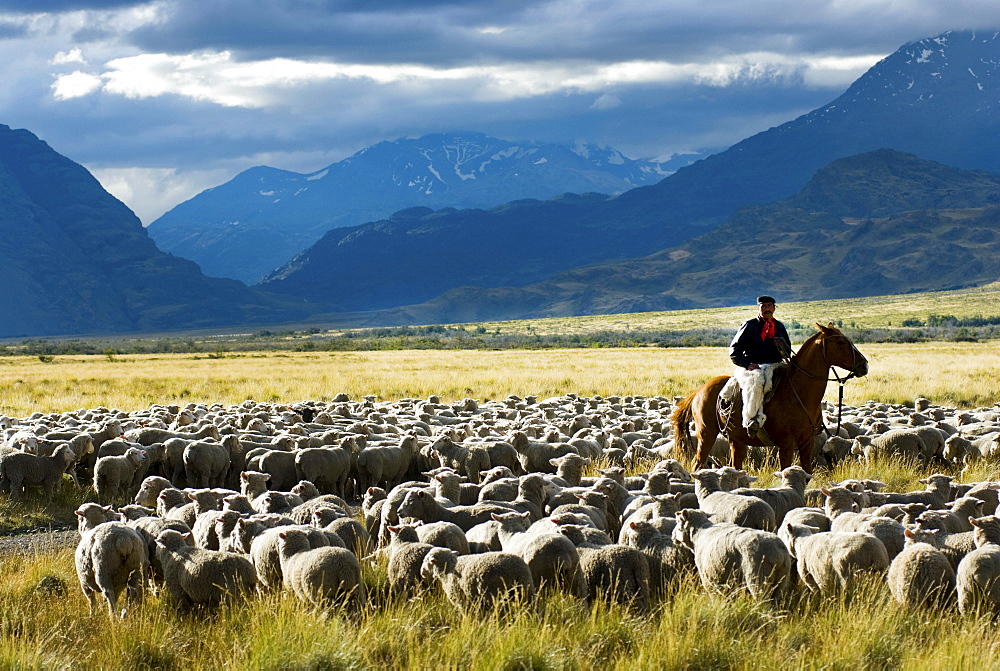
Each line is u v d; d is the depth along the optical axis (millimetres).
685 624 8992
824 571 10008
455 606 9766
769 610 9320
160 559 10922
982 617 9031
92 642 9828
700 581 10352
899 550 10641
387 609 9602
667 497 12234
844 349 17375
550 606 9367
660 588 10359
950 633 8820
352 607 9844
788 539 10750
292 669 8328
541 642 8484
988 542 10008
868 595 9359
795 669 8250
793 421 17609
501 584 9586
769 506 12164
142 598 10820
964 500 12391
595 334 168500
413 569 10461
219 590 10297
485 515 12773
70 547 14453
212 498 13391
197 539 12570
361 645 8859
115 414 28938
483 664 8352
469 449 19375
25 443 19156
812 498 14305
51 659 8898
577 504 13328
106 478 18922
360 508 17156
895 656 8445
